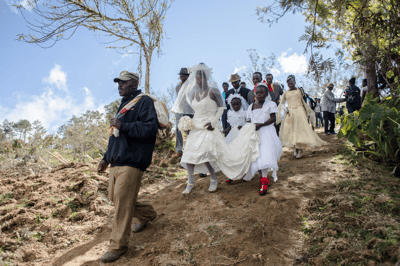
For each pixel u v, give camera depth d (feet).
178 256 8.64
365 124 13.30
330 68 8.24
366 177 11.56
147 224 11.09
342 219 8.84
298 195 11.15
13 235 10.47
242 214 10.64
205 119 13.16
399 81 11.77
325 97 25.58
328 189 11.23
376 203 9.18
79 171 17.15
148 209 10.55
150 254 8.93
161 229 10.61
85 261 8.87
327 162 14.47
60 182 15.52
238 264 7.80
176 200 13.44
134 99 9.66
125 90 9.98
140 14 24.09
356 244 7.49
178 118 20.76
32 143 25.09
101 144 28.04
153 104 9.83
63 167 19.17
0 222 11.19
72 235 10.66
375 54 9.65
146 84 25.25
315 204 10.19
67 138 28.22
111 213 12.50
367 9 8.91
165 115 9.89
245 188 13.50
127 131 8.91
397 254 6.43
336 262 7.09
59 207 12.55
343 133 14.42
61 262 8.90
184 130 13.05
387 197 9.34
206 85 13.24
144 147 9.36
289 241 8.58
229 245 8.72
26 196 14.20
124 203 9.03
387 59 10.48
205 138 12.98
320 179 12.39
